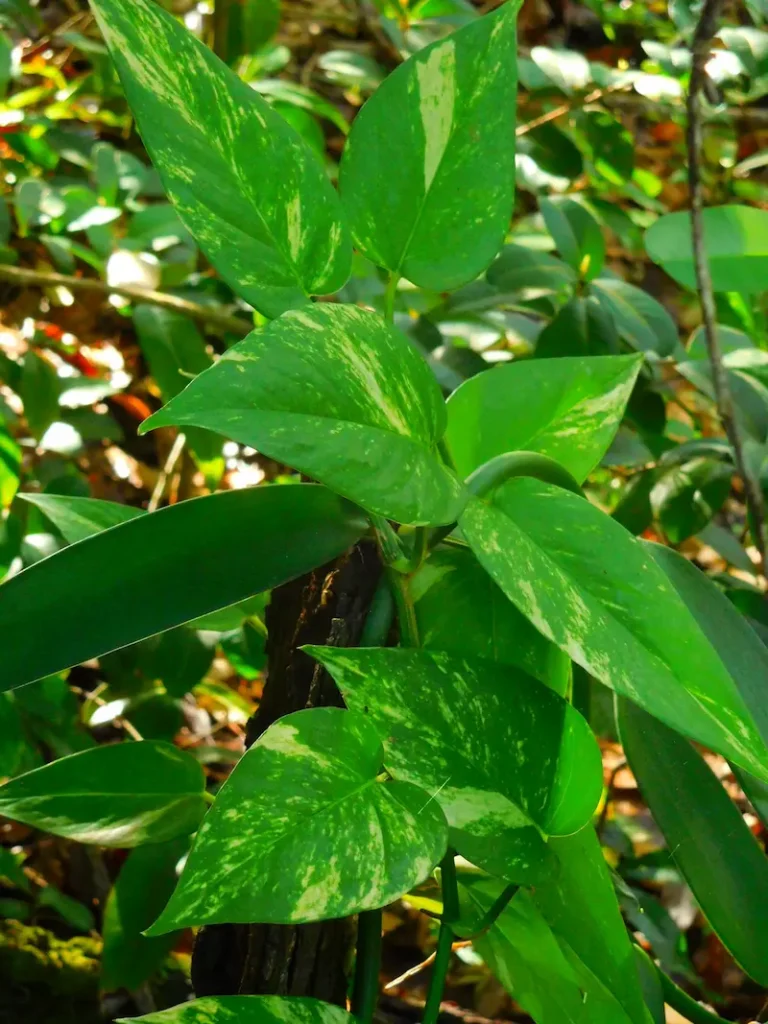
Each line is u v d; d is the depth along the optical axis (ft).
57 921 3.76
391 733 1.79
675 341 3.28
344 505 1.90
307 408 1.53
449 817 1.80
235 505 1.85
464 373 3.41
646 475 3.18
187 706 4.96
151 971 2.86
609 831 3.93
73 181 4.47
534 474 1.84
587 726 1.86
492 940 2.17
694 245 2.40
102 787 2.20
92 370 5.61
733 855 2.00
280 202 1.84
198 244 1.78
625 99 4.23
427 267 1.92
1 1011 3.22
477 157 1.92
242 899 1.59
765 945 1.95
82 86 4.76
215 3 4.34
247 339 1.53
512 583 1.63
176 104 1.77
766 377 2.95
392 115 1.92
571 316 3.12
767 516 2.71
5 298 4.94
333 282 1.87
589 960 1.92
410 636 1.95
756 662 2.07
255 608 2.46
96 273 5.12
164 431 5.85
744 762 1.55
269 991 2.24
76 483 3.56
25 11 4.63
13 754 3.10
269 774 1.69
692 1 3.12
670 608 1.66
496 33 1.93
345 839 1.65
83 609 1.76
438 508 1.61
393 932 4.19
